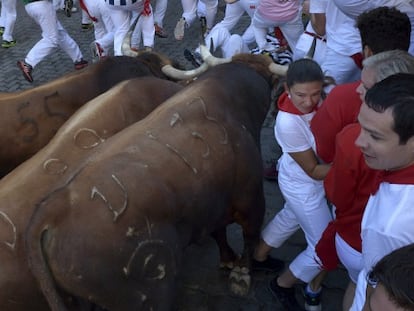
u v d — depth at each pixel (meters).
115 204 2.13
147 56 4.16
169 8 9.67
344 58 4.00
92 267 2.06
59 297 2.04
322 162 2.76
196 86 2.92
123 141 2.41
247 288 3.34
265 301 3.30
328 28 4.07
